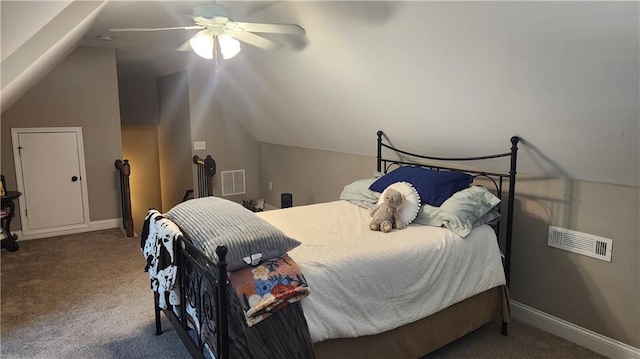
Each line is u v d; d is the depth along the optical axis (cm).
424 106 290
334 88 348
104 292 319
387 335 212
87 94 467
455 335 244
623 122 200
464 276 241
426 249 227
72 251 411
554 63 196
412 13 226
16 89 279
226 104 559
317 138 461
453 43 226
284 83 399
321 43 304
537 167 265
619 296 238
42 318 277
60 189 466
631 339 235
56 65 422
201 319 190
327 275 191
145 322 275
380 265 207
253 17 315
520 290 288
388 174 321
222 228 187
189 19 328
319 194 491
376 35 260
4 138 430
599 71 184
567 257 259
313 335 180
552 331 270
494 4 188
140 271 361
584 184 247
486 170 304
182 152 581
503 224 293
